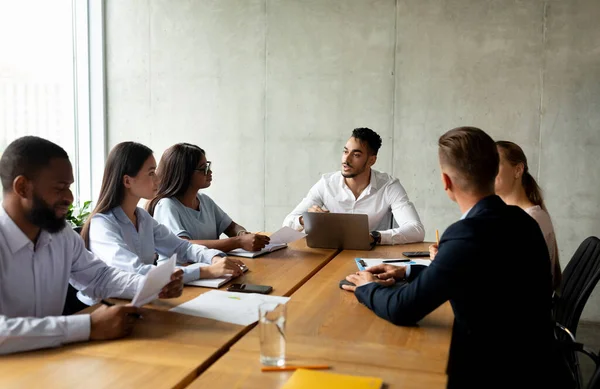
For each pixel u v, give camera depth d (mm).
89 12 5184
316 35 4688
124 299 1861
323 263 2570
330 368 1312
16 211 1620
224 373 1274
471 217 1540
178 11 5016
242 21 4859
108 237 2123
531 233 1544
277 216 4902
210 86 4980
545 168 4305
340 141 4699
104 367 1296
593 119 4184
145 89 5137
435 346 1472
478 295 1475
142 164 2230
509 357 1466
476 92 4391
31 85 4715
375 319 1698
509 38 4301
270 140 4863
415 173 4566
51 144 1563
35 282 1690
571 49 4191
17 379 1226
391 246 3000
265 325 1309
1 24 4422
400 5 4492
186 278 2078
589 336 4008
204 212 3023
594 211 4234
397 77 4539
